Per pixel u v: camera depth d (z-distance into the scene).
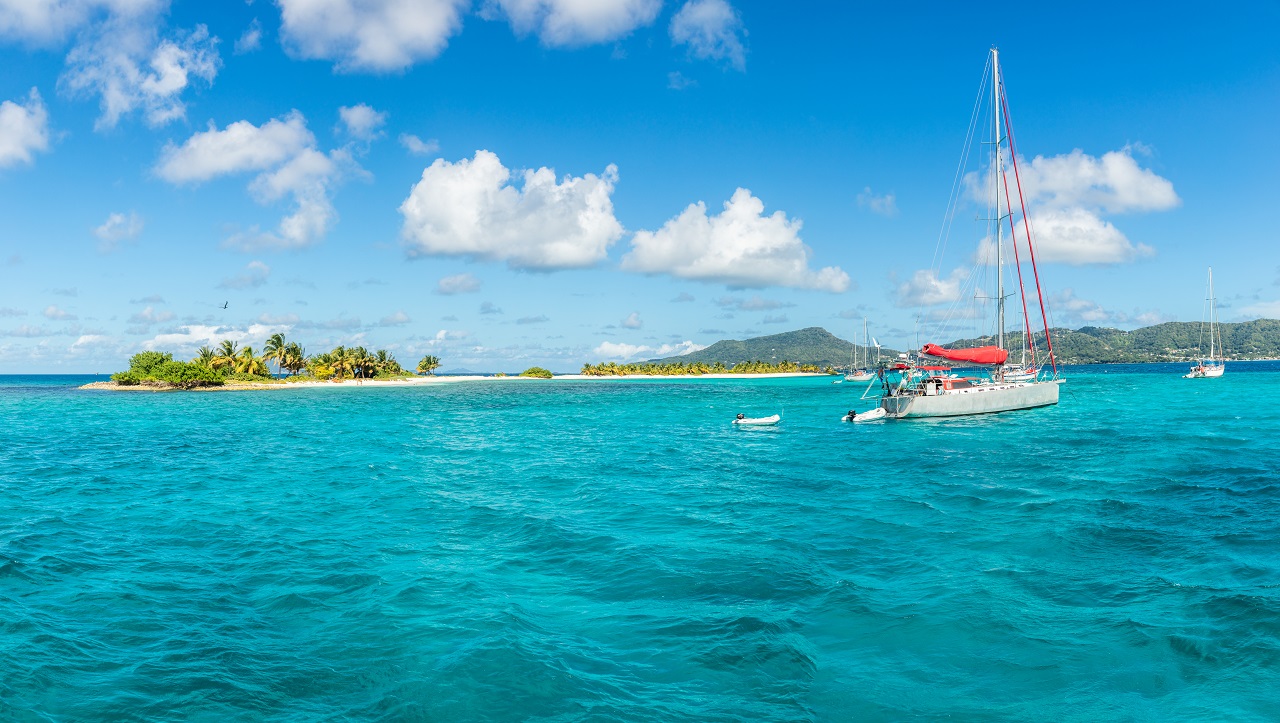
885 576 15.52
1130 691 10.06
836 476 29.91
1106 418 52.50
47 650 11.65
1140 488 24.83
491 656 11.32
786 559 16.97
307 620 13.18
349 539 19.80
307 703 9.94
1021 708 9.66
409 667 11.02
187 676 10.75
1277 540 17.67
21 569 16.58
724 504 24.23
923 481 27.95
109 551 18.52
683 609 13.59
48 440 50.72
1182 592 13.89
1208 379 127.69
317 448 44.78
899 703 9.84
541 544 18.94
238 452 42.75
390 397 127.50
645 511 23.25
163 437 52.84
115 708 9.73
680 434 51.75
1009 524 20.12
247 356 174.00
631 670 10.91
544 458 38.53
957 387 56.47
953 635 12.11
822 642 11.93
